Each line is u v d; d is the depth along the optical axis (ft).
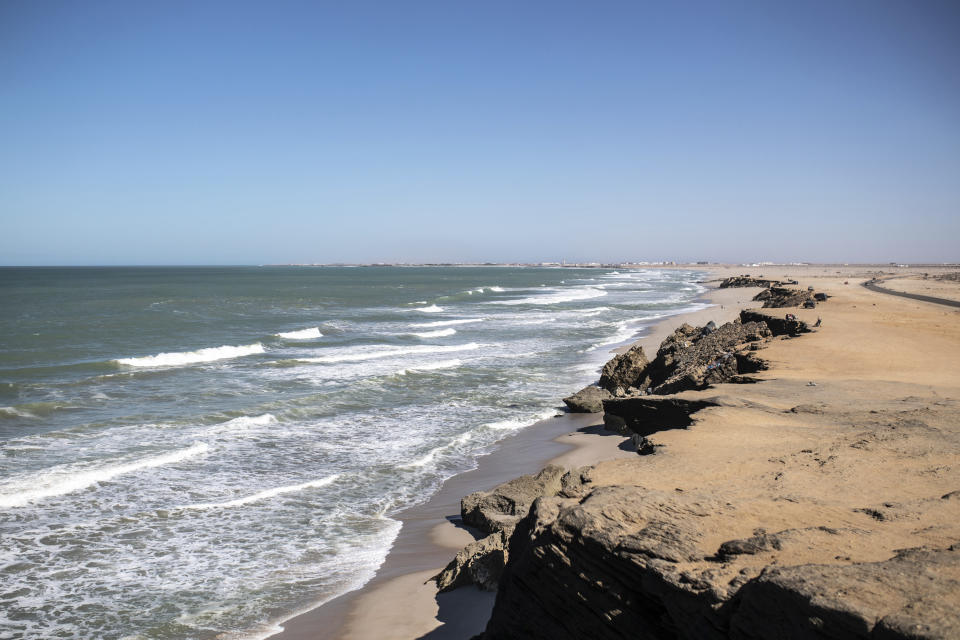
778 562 17.43
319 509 45.37
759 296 215.72
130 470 51.72
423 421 69.56
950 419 36.29
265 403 75.46
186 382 88.22
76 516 42.86
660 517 21.25
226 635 29.84
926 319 105.09
